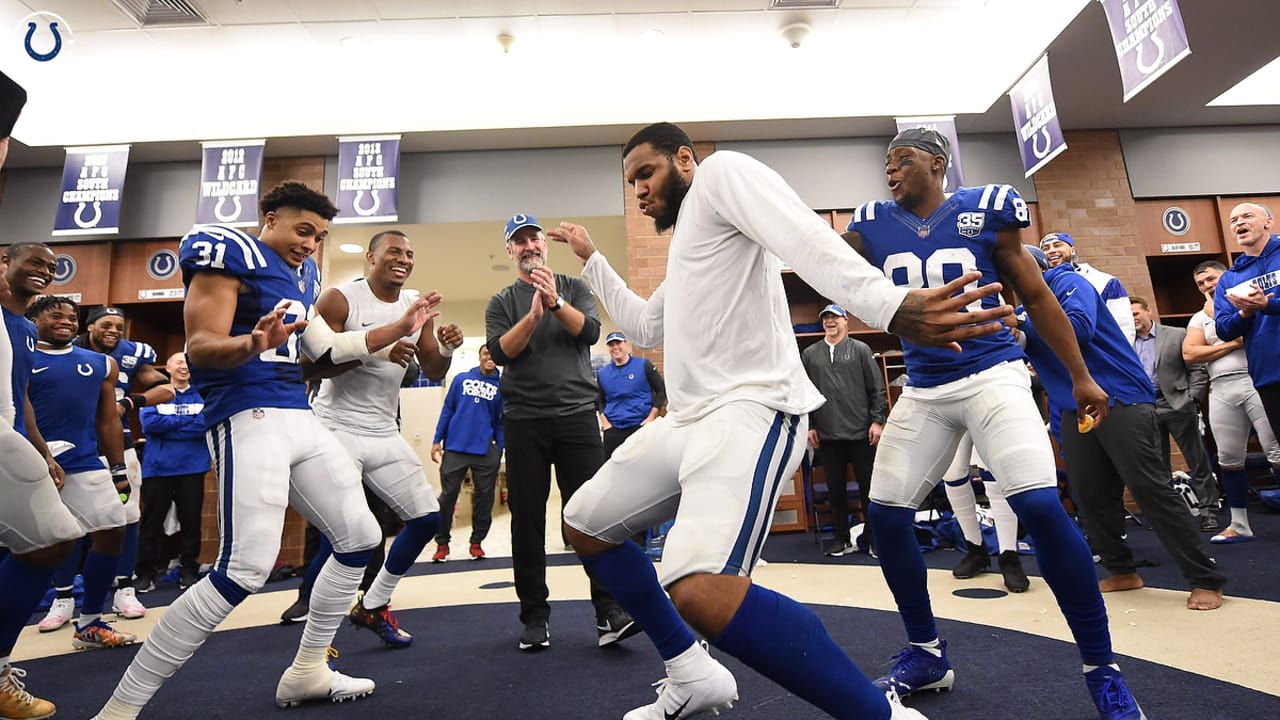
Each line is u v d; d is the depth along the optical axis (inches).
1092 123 243.1
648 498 44.8
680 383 42.7
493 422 196.1
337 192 236.7
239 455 57.6
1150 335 172.9
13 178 236.5
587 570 49.3
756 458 37.7
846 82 227.8
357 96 221.3
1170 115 239.1
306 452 62.3
